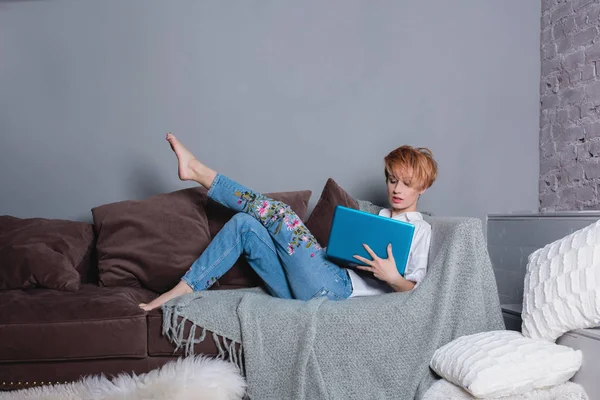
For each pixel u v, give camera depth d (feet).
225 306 5.37
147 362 5.24
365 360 5.37
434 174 6.61
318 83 8.68
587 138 8.09
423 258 6.04
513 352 4.94
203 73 8.42
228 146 8.44
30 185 8.07
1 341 4.95
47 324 5.01
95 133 8.19
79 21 8.18
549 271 5.35
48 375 5.11
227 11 8.50
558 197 8.70
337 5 8.75
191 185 8.35
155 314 5.26
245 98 8.50
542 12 9.16
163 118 8.31
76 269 6.73
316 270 6.05
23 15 8.09
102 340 5.07
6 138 8.05
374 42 8.81
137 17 8.31
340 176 8.66
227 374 4.91
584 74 8.17
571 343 5.15
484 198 9.00
